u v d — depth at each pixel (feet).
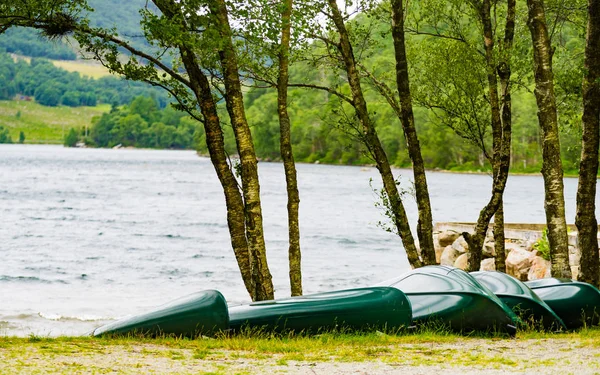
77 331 62.54
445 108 63.00
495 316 38.45
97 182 340.18
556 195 49.65
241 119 48.98
